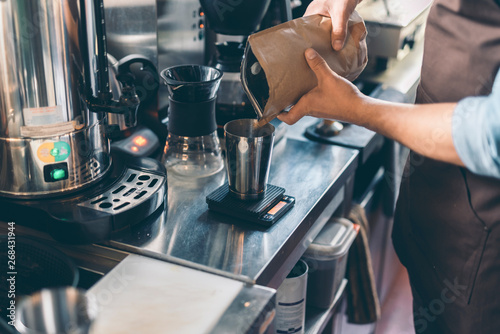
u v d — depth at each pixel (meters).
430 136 0.94
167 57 1.53
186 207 1.21
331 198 1.35
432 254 1.32
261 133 1.20
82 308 0.75
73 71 1.05
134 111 1.13
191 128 1.29
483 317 1.25
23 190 1.09
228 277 0.99
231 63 1.41
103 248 1.09
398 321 2.33
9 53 0.99
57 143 1.07
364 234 1.65
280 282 1.13
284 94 1.02
